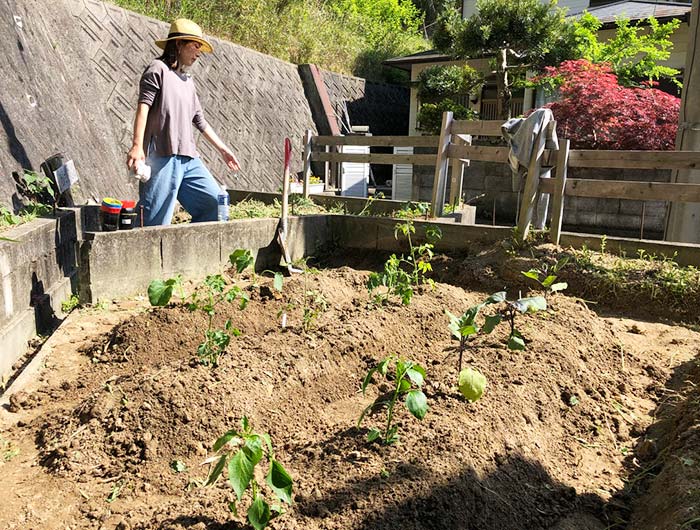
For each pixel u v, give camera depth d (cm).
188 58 591
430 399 305
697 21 612
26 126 629
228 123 1144
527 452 286
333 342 389
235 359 350
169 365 352
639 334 491
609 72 1220
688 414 321
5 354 388
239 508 227
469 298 528
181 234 564
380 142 848
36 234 468
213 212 638
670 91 1388
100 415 304
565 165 598
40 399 350
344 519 217
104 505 253
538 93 1455
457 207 804
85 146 757
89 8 917
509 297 575
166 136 576
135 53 983
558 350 385
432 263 664
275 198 925
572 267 572
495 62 1352
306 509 225
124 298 518
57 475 273
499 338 401
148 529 223
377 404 310
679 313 524
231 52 1228
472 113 1449
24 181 582
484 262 621
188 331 424
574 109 983
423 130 1546
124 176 849
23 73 667
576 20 1479
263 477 252
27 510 249
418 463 245
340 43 1845
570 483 283
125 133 905
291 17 1580
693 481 246
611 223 938
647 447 314
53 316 489
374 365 393
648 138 931
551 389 346
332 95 1579
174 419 300
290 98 1376
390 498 225
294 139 1327
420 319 454
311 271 590
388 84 1903
